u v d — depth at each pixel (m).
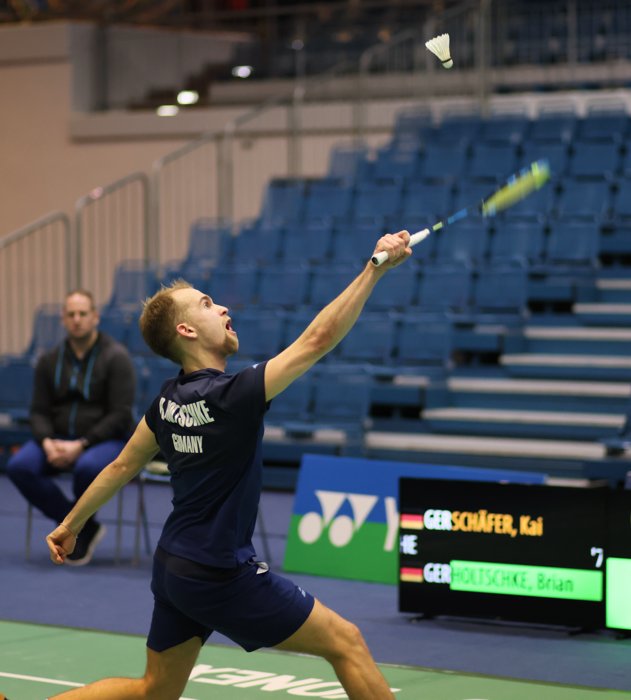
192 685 7.73
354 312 5.11
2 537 13.18
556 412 15.36
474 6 22.59
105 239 24.06
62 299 23.97
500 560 9.15
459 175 20.12
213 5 26.95
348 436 14.88
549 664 8.20
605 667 8.12
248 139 23.38
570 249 17.53
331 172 21.42
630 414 13.64
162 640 5.41
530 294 17.05
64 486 16.02
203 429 5.23
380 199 19.55
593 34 23.16
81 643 8.91
